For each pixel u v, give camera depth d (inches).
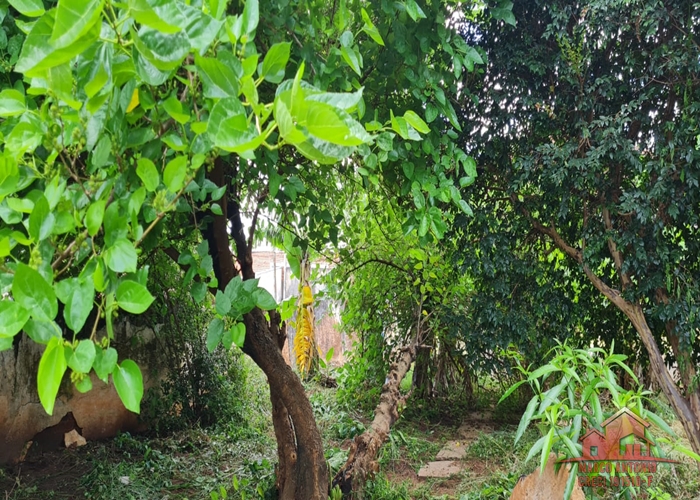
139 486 171.3
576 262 165.9
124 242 44.6
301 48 85.2
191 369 242.7
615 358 83.9
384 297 247.1
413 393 254.4
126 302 42.8
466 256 165.6
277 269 366.0
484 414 248.7
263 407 267.3
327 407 257.8
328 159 38.4
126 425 226.8
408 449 203.8
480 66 147.6
